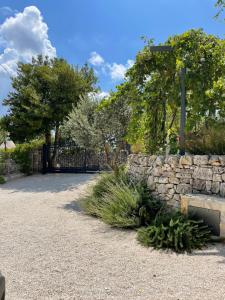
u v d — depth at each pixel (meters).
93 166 18.12
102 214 7.44
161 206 7.29
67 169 18.56
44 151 18.88
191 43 9.02
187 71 8.94
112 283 3.88
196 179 6.85
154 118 9.84
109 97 10.59
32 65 19.33
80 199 9.70
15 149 18.36
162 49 8.05
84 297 3.48
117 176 9.25
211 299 3.42
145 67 9.73
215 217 5.82
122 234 6.38
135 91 9.91
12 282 3.89
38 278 4.03
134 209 7.03
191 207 6.34
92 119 12.10
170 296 3.50
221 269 4.35
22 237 6.09
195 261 4.72
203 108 8.86
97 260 4.78
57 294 3.55
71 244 5.64
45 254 5.05
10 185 14.60
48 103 18.14
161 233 5.63
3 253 5.09
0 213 8.47
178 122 10.46
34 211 8.77
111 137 11.70
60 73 18.22
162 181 7.62
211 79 8.91
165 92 9.67
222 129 7.75
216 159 6.45
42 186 14.02
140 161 8.62
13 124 18.17
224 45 8.92
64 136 18.44
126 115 11.27
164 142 9.80
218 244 5.55
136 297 3.47
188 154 7.68
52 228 6.86
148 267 4.46
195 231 5.66
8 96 18.44
